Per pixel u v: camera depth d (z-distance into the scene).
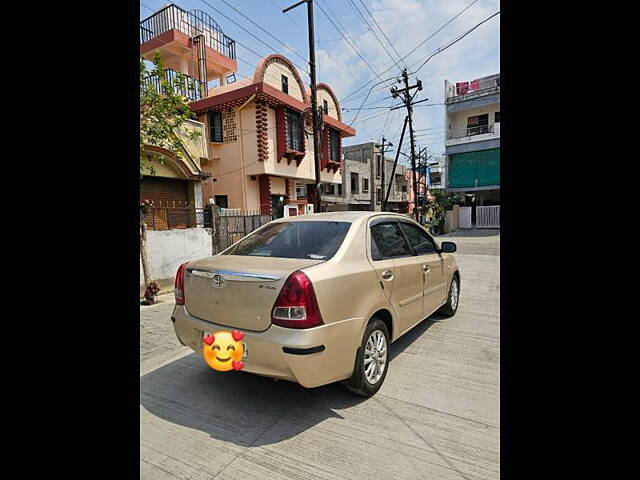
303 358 2.08
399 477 1.81
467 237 18.88
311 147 16.80
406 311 3.15
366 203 31.09
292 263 2.39
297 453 2.00
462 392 2.66
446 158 23.98
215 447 2.07
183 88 6.63
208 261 2.68
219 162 14.17
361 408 2.46
